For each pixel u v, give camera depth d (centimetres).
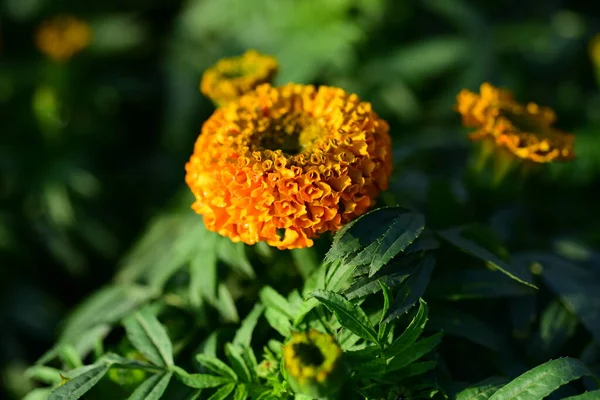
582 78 77
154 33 98
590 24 80
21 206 73
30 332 69
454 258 51
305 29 72
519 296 51
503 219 55
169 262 55
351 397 47
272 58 56
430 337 47
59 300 72
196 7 88
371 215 48
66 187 73
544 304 52
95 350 52
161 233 61
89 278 74
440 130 70
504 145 52
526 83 75
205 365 49
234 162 48
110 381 49
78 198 73
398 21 74
